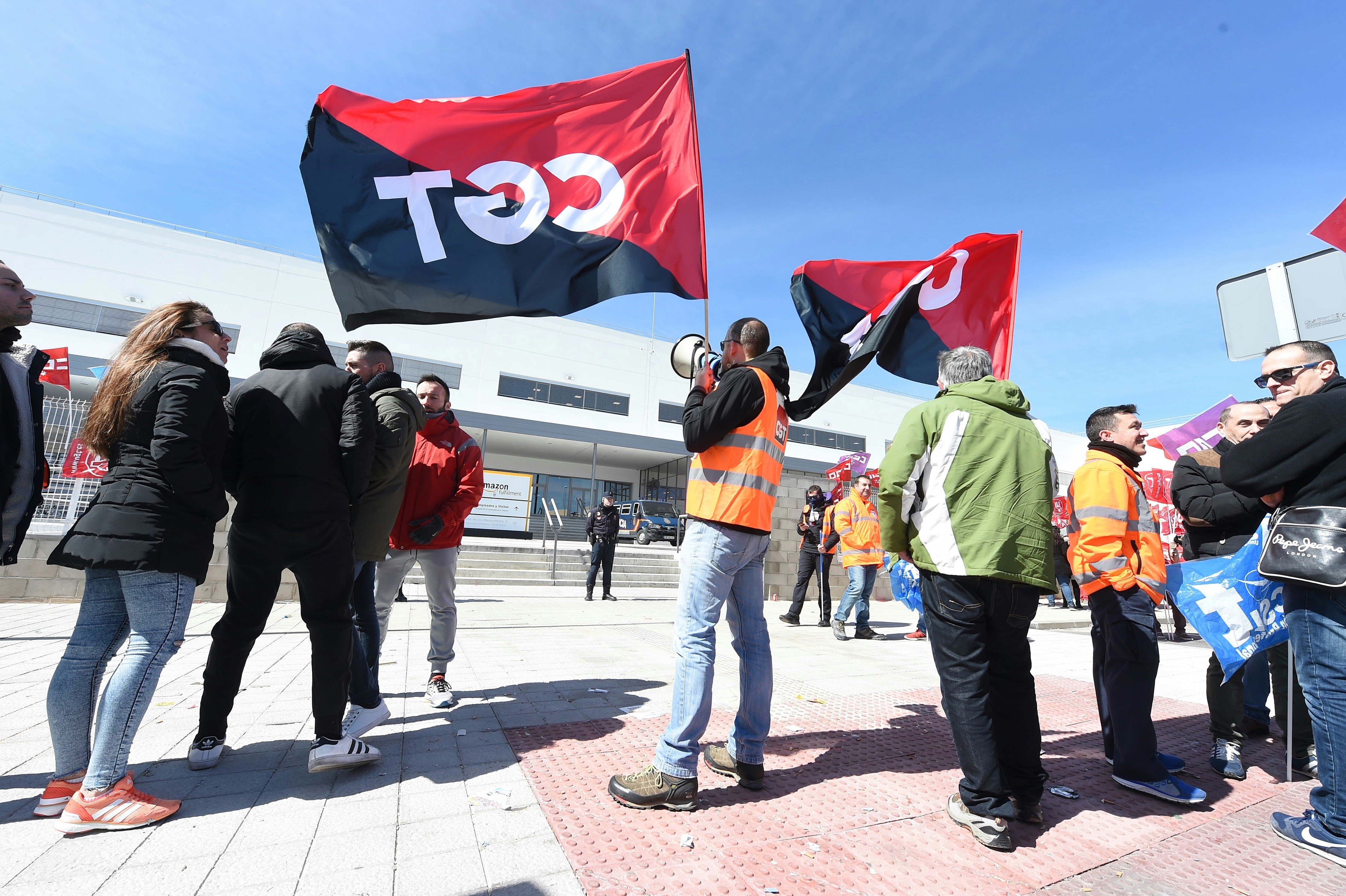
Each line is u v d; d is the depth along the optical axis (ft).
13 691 11.34
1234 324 10.67
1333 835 6.73
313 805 7.07
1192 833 7.27
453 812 6.98
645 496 103.45
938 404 7.89
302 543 7.73
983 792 6.88
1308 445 6.91
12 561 7.48
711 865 6.05
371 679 9.59
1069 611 38.91
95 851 5.93
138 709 6.71
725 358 9.07
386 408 9.80
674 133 11.51
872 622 28.99
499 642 18.83
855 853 6.44
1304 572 6.86
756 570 8.32
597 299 10.62
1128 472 8.87
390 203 10.11
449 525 11.57
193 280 77.15
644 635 21.36
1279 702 10.70
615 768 8.46
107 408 7.04
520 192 10.74
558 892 5.42
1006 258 13.42
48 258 71.20
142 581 6.88
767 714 8.10
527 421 62.75
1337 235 9.17
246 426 8.00
